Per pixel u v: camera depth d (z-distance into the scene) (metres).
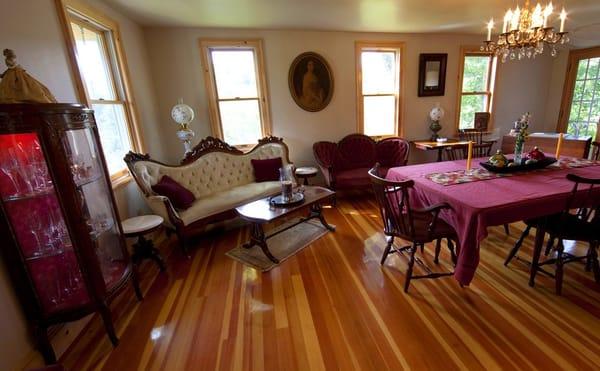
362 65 4.34
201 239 3.07
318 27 3.81
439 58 4.53
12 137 1.33
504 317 1.70
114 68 2.88
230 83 3.89
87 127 1.67
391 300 1.92
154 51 3.56
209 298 2.05
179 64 3.65
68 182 1.47
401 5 3.04
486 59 4.87
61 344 1.65
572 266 2.17
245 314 1.87
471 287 1.99
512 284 2.00
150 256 2.44
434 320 1.72
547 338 1.54
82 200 1.59
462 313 1.76
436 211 1.78
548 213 1.75
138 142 3.12
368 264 2.37
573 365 1.37
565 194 1.73
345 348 1.56
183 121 3.38
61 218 1.47
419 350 1.51
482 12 3.35
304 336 1.66
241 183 3.67
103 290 1.63
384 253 2.33
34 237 1.44
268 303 1.96
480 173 2.29
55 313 1.52
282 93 4.05
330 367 1.45
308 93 4.14
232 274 2.35
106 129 2.70
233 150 3.68
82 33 2.44
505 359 1.43
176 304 2.01
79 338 1.75
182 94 3.75
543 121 5.39
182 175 3.19
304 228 3.16
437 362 1.44
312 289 2.09
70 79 2.10
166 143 3.84
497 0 2.98
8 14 1.58
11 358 1.40
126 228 2.27
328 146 4.24
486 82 4.96
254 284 2.19
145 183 2.75
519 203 1.65
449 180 2.15
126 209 2.76
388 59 4.44
